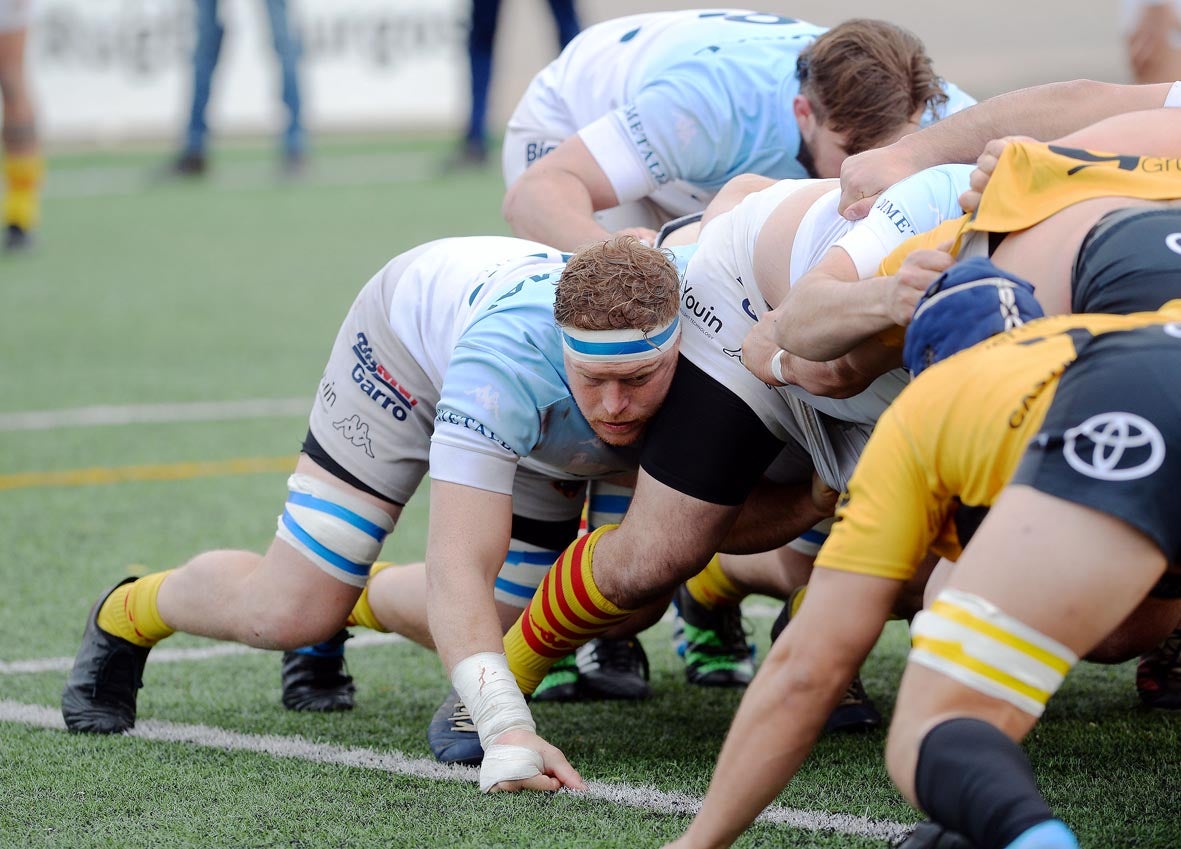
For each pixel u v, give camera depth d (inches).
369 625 503.8
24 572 658.2
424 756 439.2
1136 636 413.7
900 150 408.2
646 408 403.5
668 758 438.0
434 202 1834.4
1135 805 385.1
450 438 407.8
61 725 476.4
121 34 2274.9
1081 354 289.3
